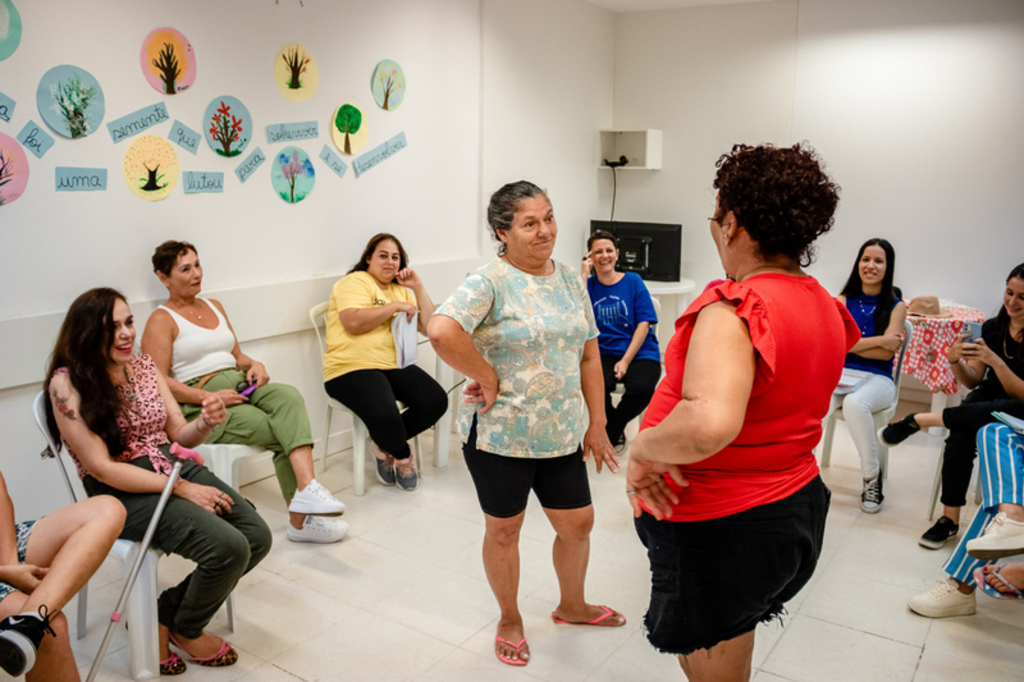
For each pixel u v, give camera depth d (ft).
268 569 9.50
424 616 8.53
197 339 10.31
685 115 18.51
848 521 11.00
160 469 7.70
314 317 12.48
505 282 7.06
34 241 9.25
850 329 4.82
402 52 13.60
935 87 15.79
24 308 9.26
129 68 9.90
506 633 7.82
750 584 4.50
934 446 14.12
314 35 12.07
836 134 16.90
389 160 13.66
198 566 7.25
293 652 7.84
